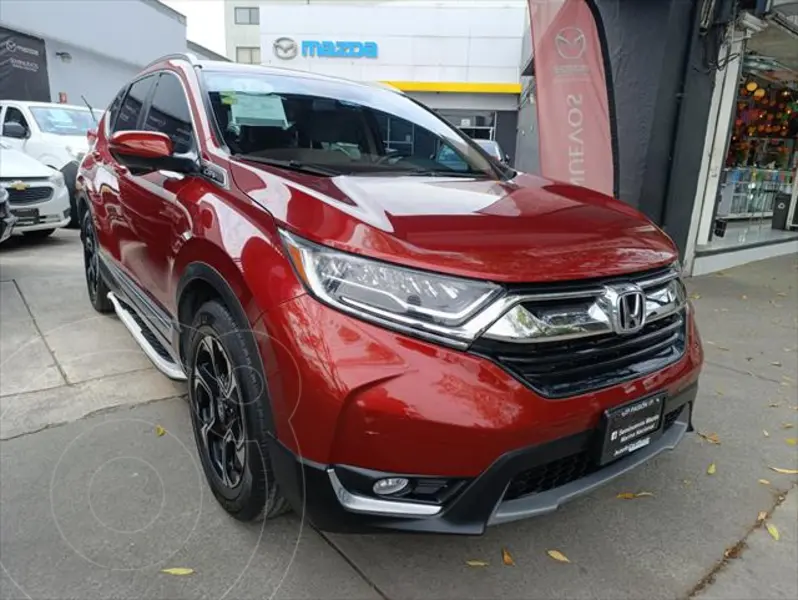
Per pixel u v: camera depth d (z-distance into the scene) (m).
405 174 2.54
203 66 2.86
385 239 1.69
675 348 2.11
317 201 1.85
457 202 2.07
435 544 2.11
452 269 1.63
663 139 6.08
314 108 2.79
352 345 1.58
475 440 1.56
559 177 5.59
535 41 5.41
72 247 7.09
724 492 2.51
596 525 2.26
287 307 1.67
